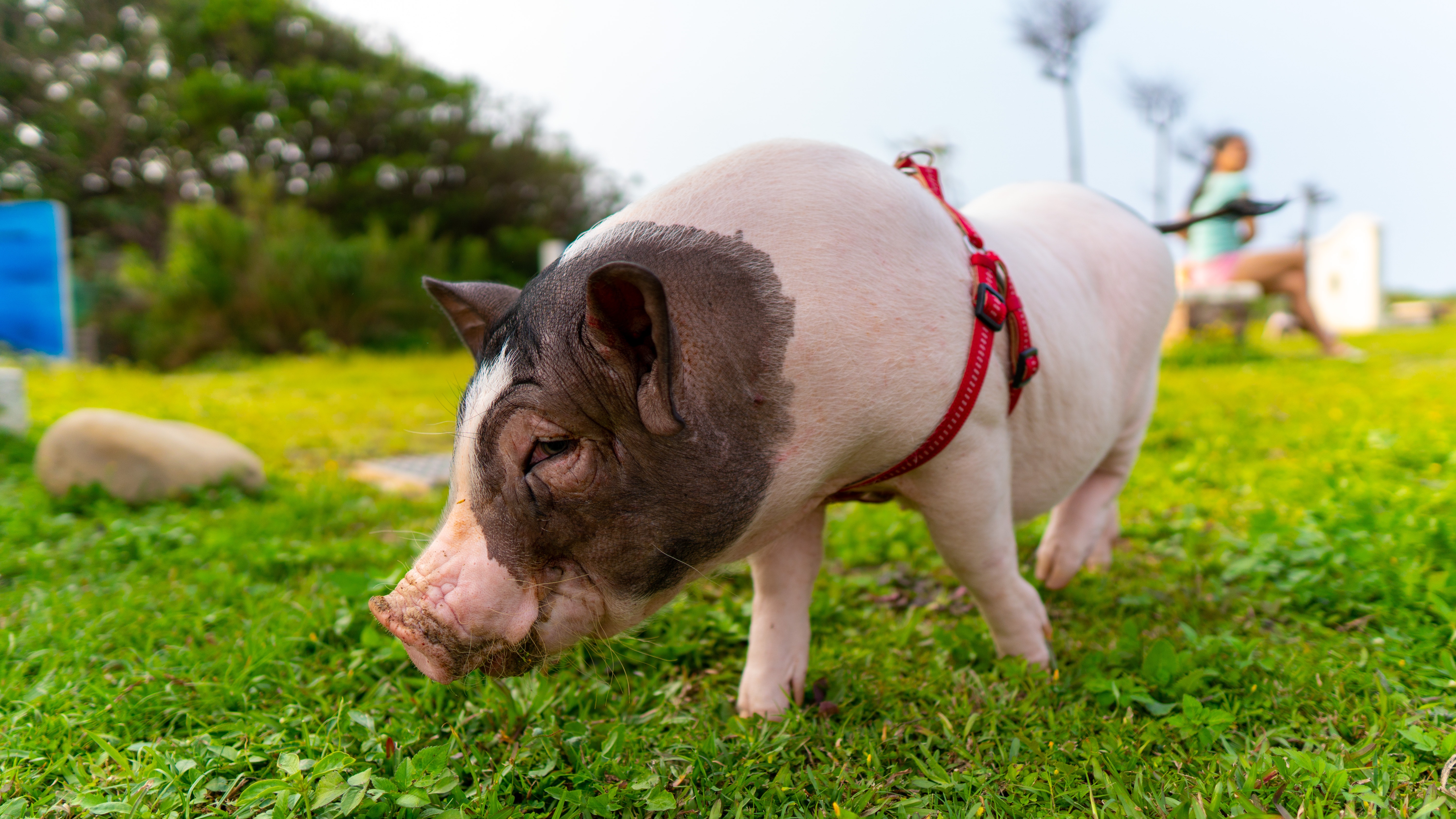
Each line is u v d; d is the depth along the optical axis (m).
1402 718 2.30
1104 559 3.80
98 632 3.09
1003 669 2.66
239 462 5.49
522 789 2.19
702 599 3.59
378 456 7.32
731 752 2.26
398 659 2.85
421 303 19.28
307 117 25.14
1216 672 2.53
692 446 1.95
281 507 5.01
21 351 15.58
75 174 26.61
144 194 27.05
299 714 2.55
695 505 1.98
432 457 7.28
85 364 15.70
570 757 2.25
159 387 11.59
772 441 2.04
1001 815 2.02
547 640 2.00
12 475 5.73
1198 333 12.70
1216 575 3.61
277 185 24.72
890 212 2.20
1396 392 7.76
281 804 1.96
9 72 26.72
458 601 1.89
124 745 2.40
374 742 2.30
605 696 2.65
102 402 9.79
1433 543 3.38
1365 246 20.42
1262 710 2.40
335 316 18.30
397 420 9.14
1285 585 3.23
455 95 26.45
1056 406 2.67
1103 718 2.41
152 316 17.80
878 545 4.12
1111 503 3.46
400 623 1.91
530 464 1.93
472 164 25.64
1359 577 3.10
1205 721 2.27
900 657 2.93
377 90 25.33
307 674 2.82
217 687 2.67
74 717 2.48
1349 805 1.92
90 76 26.89
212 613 3.27
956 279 2.26
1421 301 31.45
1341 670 2.56
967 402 2.25
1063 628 3.20
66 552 4.08
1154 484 5.16
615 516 1.95
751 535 2.18
